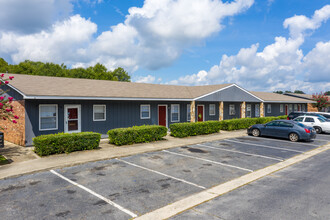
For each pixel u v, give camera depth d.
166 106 20.84
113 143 14.25
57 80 16.83
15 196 6.55
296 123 16.84
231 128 22.08
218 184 7.76
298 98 38.69
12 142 14.46
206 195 6.80
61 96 13.18
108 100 16.77
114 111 17.14
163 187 7.40
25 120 12.96
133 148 12.88
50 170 8.96
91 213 5.61
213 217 5.45
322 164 10.45
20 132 13.45
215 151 12.86
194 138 16.86
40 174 8.48
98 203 6.17
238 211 5.75
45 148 10.74
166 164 10.07
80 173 8.64
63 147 11.34
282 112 36.53
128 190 7.09
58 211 5.70
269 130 17.72
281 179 8.30
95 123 16.09
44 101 13.73
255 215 5.54
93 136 12.36
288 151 13.15
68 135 11.55
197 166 9.84
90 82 18.33
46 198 6.43
